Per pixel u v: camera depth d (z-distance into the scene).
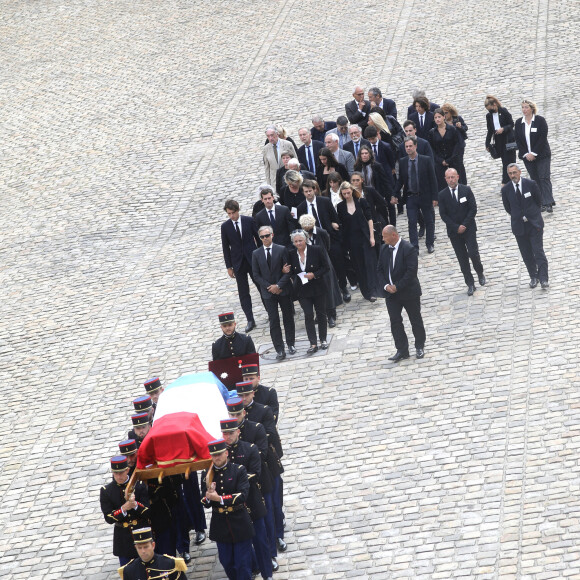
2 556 25.36
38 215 46.97
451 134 38.16
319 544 23.27
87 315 37.66
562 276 32.91
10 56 67.25
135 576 20.14
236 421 22.22
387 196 35.91
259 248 31.97
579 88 47.31
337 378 30.20
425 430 26.66
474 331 30.98
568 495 22.78
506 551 21.53
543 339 29.61
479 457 24.98
